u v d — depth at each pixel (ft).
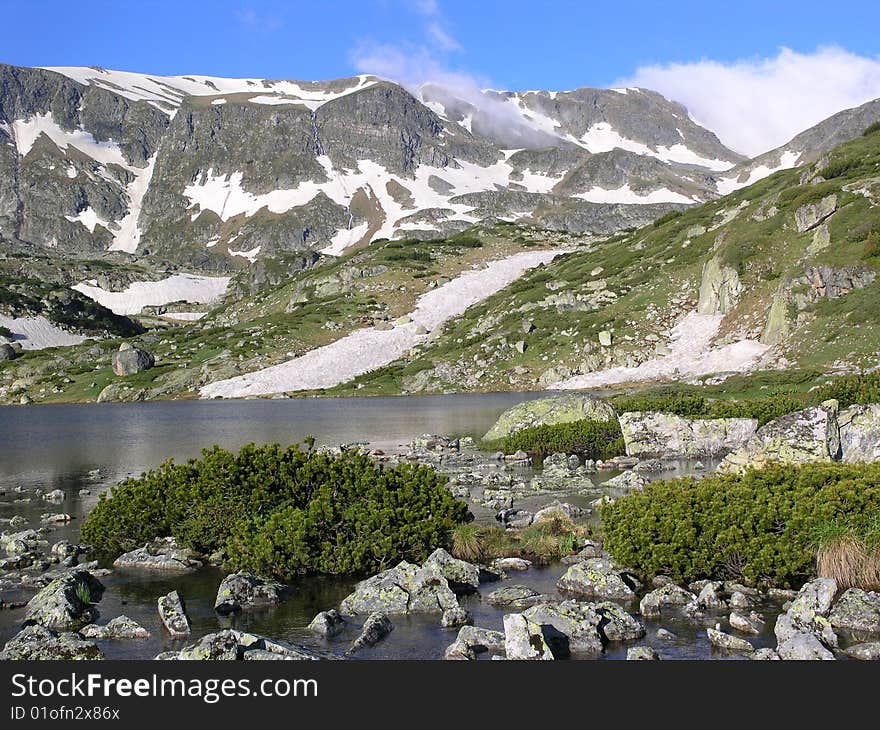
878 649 39.29
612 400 189.06
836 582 46.93
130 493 70.79
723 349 323.37
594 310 421.18
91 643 42.80
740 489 58.23
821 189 363.56
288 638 44.24
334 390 424.87
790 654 39.06
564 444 133.90
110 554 68.08
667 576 54.60
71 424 255.09
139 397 447.42
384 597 49.70
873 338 248.52
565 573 55.16
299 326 548.72
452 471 114.21
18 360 560.20
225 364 486.79
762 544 51.88
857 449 85.92
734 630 44.16
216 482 66.18
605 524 61.21
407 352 487.61
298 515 59.21
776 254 358.43
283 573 57.67
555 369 369.71
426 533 60.70
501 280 615.98
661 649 41.34
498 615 47.85
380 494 64.28
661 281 420.36
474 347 434.30
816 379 230.48
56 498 98.73
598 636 42.29
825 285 292.20
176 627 45.68
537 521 73.31
